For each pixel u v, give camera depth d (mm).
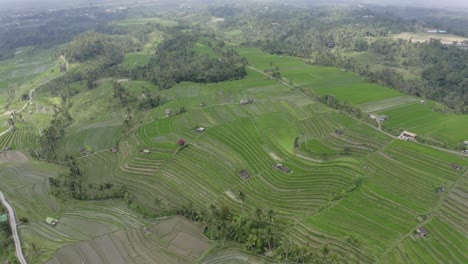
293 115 125000
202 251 69625
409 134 106062
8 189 91125
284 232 72562
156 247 70688
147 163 100812
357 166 92750
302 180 90125
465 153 96250
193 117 125812
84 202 85938
